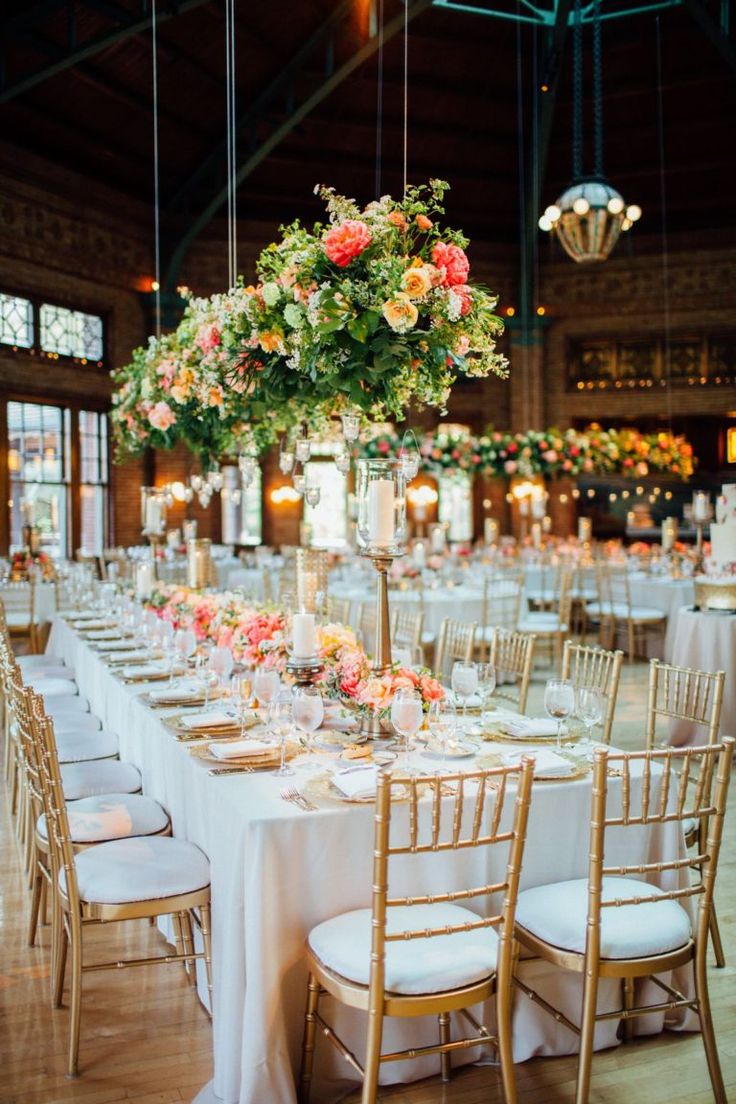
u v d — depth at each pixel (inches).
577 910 100.2
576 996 109.7
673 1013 114.6
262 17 398.6
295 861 97.3
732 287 546.3
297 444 179.0
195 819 118.6
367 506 124.1
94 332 480.7
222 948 103.4
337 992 90.3
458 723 134.7
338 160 518.6
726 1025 114.3
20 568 373.7
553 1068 106.8
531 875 108.5
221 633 161.3
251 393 159.6
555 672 343.3
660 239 560.1
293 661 125.5
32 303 442.9
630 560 434.6
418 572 361.1
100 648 213.6
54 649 291.1
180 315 507.2
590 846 93.7
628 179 553.6
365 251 119.9
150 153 468.4
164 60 407.5
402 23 364.5
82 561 437.4
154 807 132.5
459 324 122.9
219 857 105.8
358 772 107.6
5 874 163.6
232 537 548.4
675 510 588.7
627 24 461.1
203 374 171.5
